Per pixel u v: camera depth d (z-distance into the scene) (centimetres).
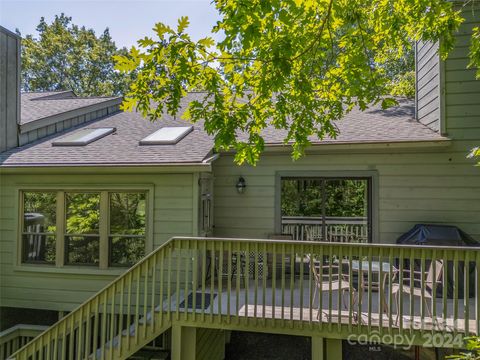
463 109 623
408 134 653
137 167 577
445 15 407
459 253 389
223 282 638
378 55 573
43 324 698
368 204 681
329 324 409
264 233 695
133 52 325
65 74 2688
